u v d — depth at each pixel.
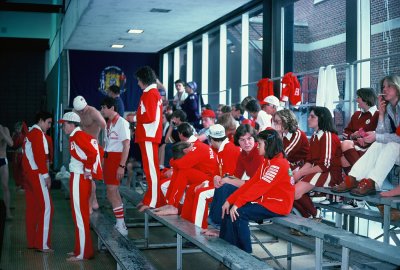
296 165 4.96
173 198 4.72
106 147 5.38
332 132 4.61
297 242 3.94
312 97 6.57
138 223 6.71
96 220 5.50
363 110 4.84
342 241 3.08
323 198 5.33
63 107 13.11
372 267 3.31
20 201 8.95
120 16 8.86
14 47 19.25
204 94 10.22
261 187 3.73
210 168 4.71
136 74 4.89
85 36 10.99
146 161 4.89
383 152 4.09
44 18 19.05
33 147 5.15
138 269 3.67
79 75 13.13
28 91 19.69
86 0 8.16
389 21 5.51
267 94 6.91
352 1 5.77
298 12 7.25
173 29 10.17
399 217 4.04
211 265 4.81
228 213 3.85
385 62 5.55
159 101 4.88
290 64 7.34
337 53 6.50
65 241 5.85
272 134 3.81
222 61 9.53
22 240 5.91
